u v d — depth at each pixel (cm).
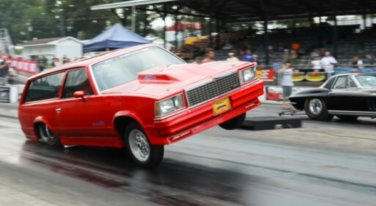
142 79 649
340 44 2825
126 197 497
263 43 3262
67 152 775
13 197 503
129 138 630
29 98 841
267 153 709
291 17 3638
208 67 665
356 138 815
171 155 720
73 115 701
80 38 6419
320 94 1198
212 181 554
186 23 4231
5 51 4309
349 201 460
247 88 657
